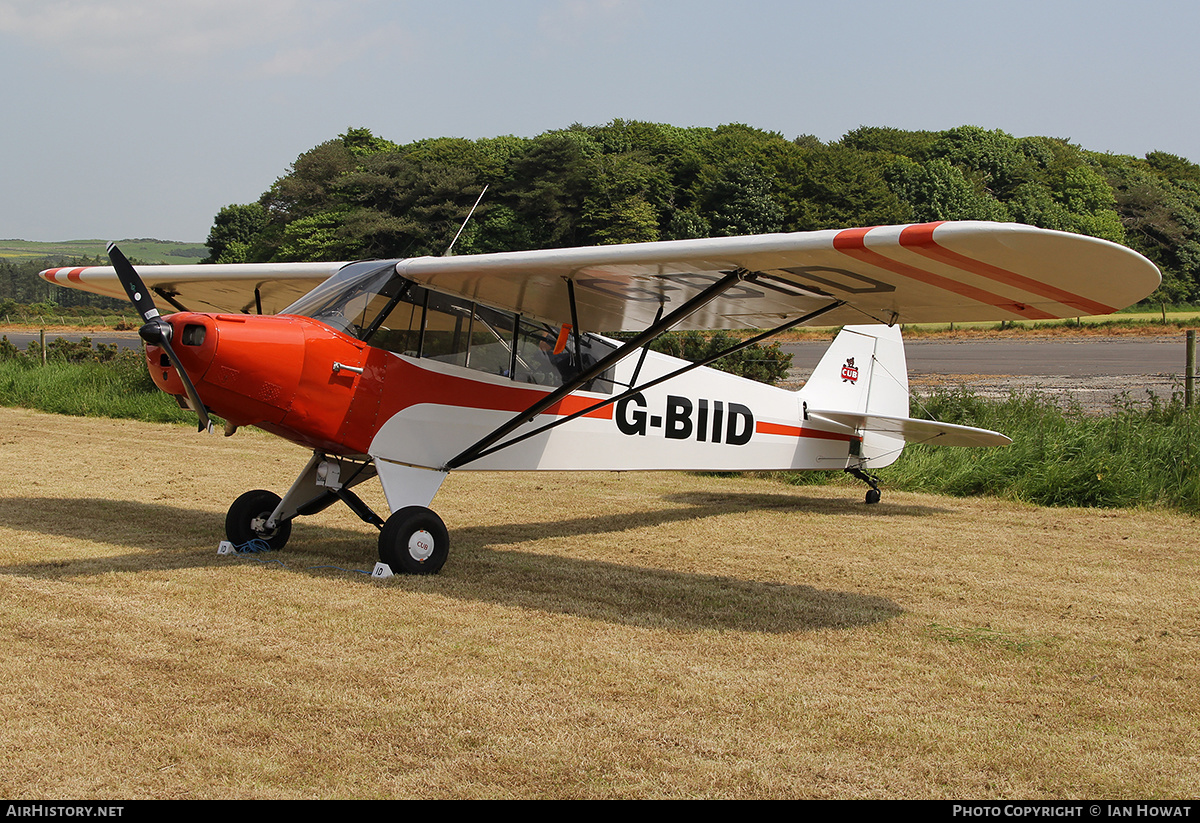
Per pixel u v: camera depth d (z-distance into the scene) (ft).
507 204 182.70
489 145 224.33
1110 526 22.76
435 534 16.66
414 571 16.33
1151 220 244.01
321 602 14.03
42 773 8.15
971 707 10.37
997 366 66.13
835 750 9.11
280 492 25.58
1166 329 113.39
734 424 23.47
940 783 8.47
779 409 24.56
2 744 8.68
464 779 8.30
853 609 14.53
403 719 9.55
